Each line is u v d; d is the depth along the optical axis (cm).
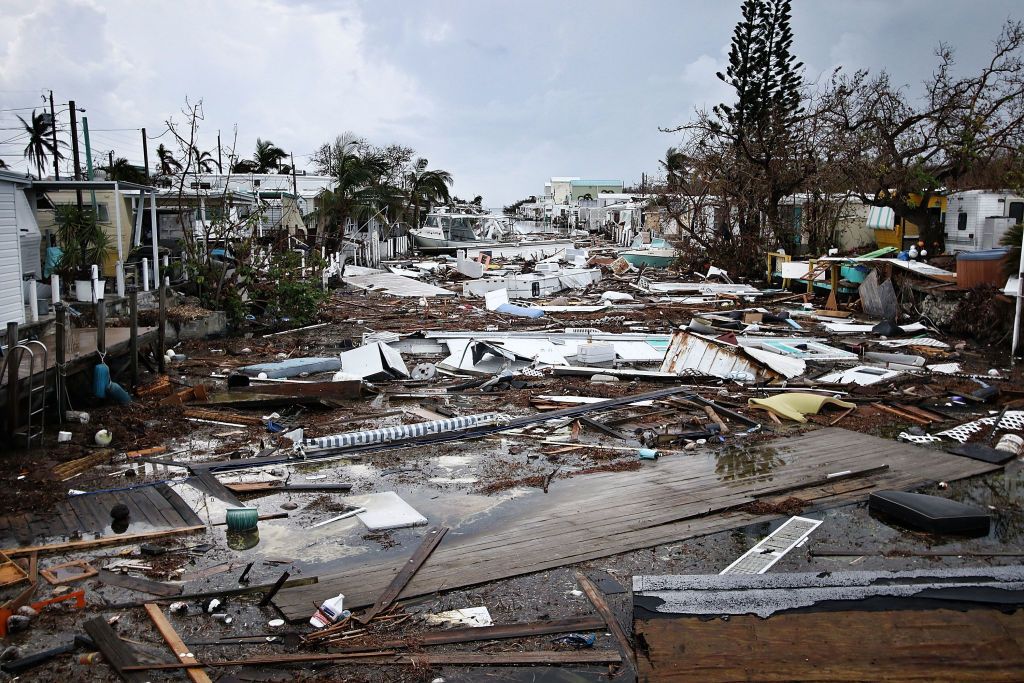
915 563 674
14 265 1235
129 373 1366
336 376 1392
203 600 601
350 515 786
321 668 514
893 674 470
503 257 4603
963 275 1961
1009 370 1542
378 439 1050
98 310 1187
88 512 779
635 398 1273
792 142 3384
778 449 1012
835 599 556
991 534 739
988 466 936
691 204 3812
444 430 1093
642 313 2411
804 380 1416
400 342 1828
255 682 497
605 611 585
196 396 1232
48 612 580
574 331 1941
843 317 2320
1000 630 514
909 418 1167
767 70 3531
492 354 1559
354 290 3062
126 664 511
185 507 797
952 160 2705
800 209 3691
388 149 6588
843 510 800
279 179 3962
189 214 2347
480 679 504
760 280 3384
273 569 662
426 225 5425
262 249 2233
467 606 598
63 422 1067
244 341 1872
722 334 1805
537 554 689
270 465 950
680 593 571
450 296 2936
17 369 938
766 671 476
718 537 731
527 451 1020
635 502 820
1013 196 2516
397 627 565
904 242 2966
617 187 10738
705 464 952
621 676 507
